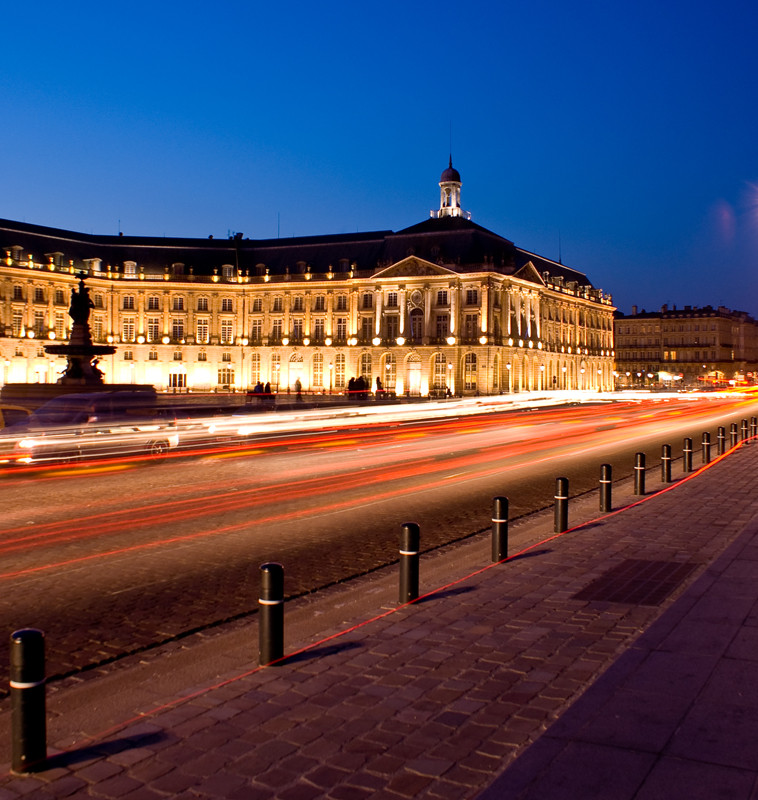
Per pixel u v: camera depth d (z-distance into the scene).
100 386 46.44
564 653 7.61
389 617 8.99
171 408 33.25
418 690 6.76
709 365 174.25
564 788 4.91
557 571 11.10
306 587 10.85
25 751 5.52
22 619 9.43
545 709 6.27
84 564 12.05
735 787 4.87
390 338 106.94
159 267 112.19
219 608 9.90
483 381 100.25
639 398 109.75
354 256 110.38
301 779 5.28
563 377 124.00
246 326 114.38
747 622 8.24
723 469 23.17
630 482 21.47
